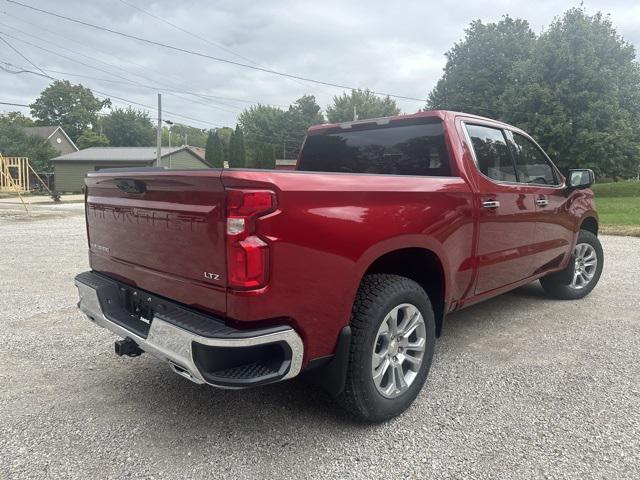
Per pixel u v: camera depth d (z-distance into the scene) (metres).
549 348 3.98
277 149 79.06
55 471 2.38
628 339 4.18
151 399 3.13
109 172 2.88
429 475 2.35
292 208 2.24
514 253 3.98
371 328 2.63
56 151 43.59
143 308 2.80
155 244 2.59
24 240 10.27
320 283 2.38
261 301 2.18
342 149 4.26
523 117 28.23
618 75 29.28
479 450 2.55
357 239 2.52
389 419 2.87
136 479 2.32
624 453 2.51
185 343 2.23
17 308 5.12
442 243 3.12
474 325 4.57
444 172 3.51
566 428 2.76
